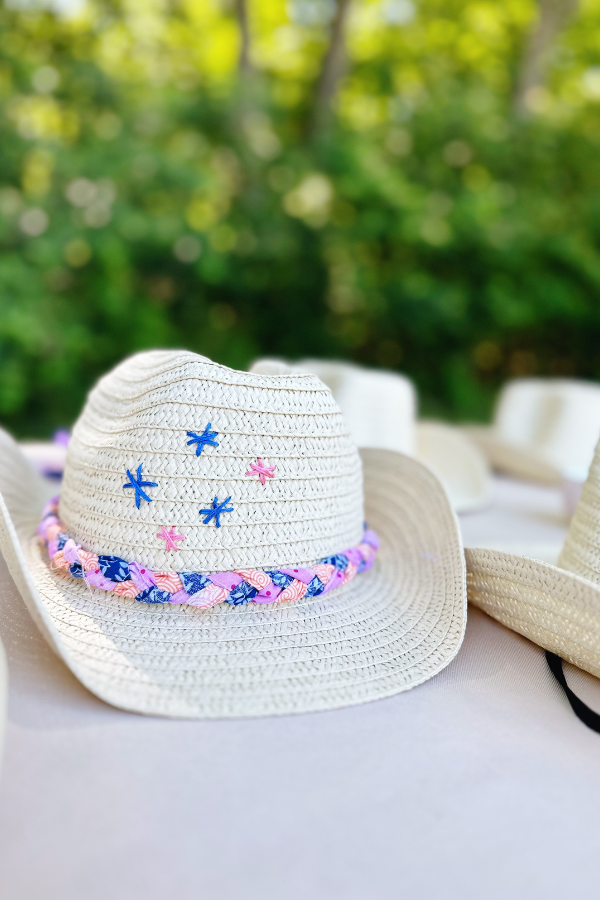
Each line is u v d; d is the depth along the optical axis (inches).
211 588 31.8
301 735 27.2
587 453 85.3
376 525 46.8
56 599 32.7
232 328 190.9
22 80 156.1
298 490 33.9
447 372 191.3
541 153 186.1
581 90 205.9
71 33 171.0
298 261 185.8
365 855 21.9
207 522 32.1
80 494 35.0
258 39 207.2
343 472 36.5
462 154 186.1
